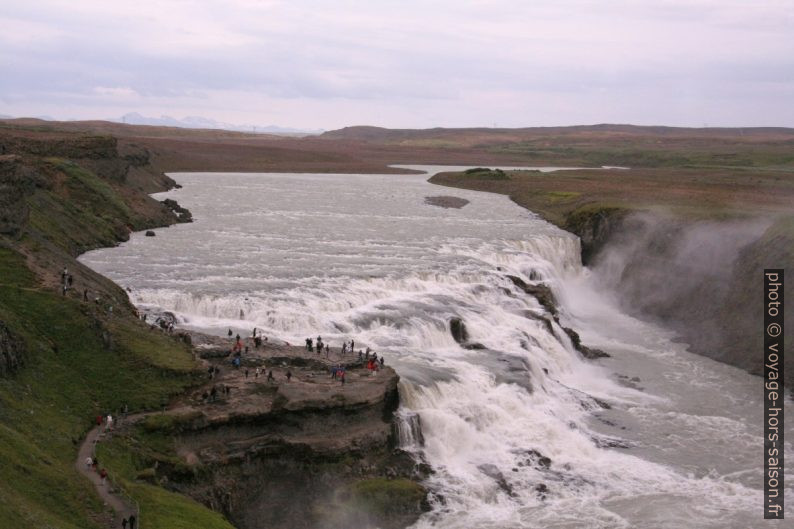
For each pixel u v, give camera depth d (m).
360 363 60.66
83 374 52.66
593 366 82.69
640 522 51.44
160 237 109.00
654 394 74.94
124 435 47.97
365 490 50.34
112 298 66.62
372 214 142.25
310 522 48.53
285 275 86.00
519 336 75.88
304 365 59.75
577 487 55.66
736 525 51.28
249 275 85.25
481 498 52.97
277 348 62.88
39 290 58.91
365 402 53.97
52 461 42.56
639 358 86.06
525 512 52.16
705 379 79.38
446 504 51.88
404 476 53.31
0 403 45.16
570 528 50.41
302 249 103.12
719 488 56.41
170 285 78.56
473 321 77.00
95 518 39.72
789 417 69.56
